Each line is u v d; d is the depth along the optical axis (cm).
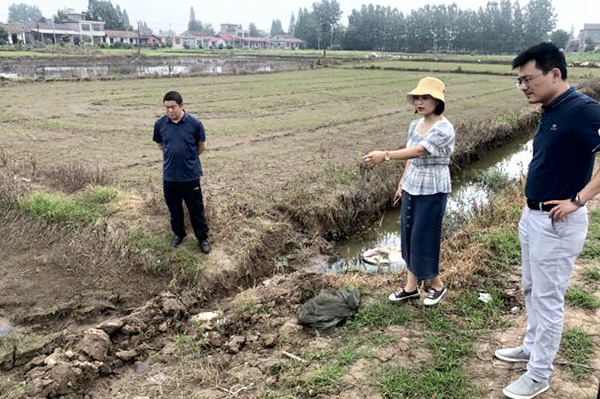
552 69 278
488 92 2442
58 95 1992
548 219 297
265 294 517
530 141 1507
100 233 614
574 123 275
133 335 461
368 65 4278
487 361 373
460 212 816
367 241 761
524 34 8981
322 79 2998
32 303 506
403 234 440
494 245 588
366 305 462
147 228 629
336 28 10238
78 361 405
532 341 355
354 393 343
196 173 564
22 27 8288
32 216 654
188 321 501
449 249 593
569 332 398
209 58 5666
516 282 505
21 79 2405
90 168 851
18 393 370
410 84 2748
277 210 739
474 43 9088
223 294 561
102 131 1323
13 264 576
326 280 538
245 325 467
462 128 1309
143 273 571
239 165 1003
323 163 1025
